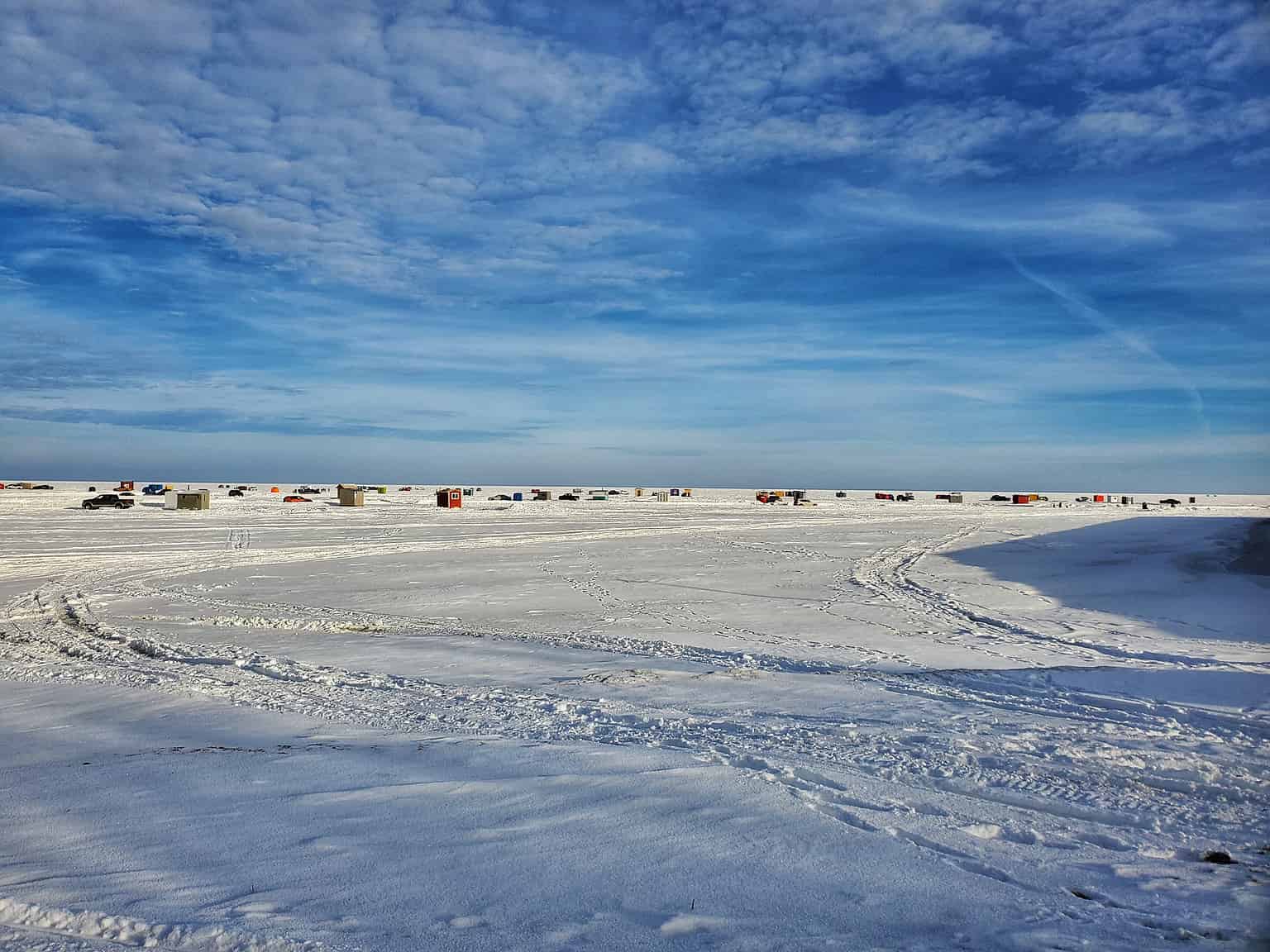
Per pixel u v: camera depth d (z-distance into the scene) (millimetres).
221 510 62438
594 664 12016
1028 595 20406
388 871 4746
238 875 4719
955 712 8969
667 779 6391
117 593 21109
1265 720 8516
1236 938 4031
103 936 4047
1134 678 10664
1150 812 5859
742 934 4012
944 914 4246
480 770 6730
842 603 19281
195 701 9703
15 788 6457
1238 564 25781
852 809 5785
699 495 144875
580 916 4188
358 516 57125
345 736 8008
